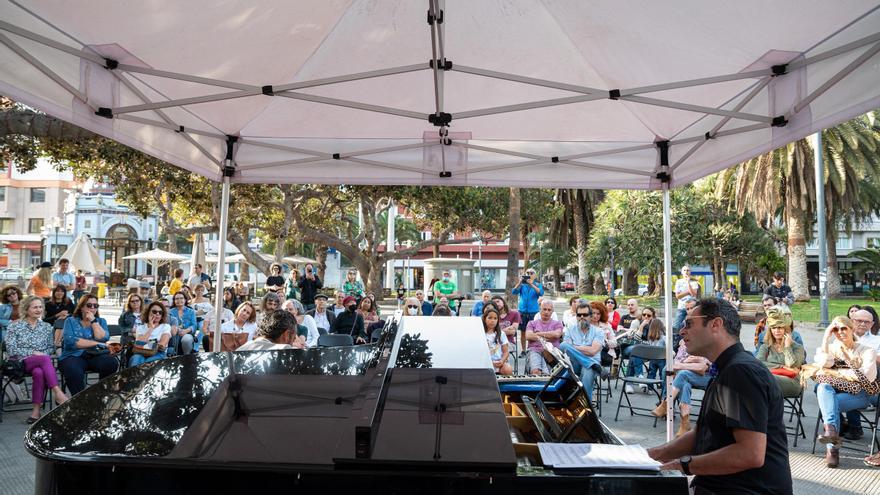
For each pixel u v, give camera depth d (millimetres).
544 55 4758
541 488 2070
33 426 2633
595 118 5660
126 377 3604
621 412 7777
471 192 23797
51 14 3611
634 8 3859
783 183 23016
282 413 2832
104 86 4316
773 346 6766
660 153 6078
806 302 24453
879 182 21391
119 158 14031
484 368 3486
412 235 53094
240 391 3254
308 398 3105
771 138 4508
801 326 18469
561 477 2074
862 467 5574
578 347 7531
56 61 3865
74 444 2377
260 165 6227
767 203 21656
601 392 9023
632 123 5738
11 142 11844
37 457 2258
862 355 5574
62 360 7031
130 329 8562
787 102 4281
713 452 2543
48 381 6695
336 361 4145
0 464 5254
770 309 6719
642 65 4566
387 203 25234
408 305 10547
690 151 5609
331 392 3238
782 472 2574
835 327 5719
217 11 3834
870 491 4957
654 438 6512
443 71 4551
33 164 12508
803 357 6547
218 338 6277
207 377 3611
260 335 5316
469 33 4516
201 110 5438
